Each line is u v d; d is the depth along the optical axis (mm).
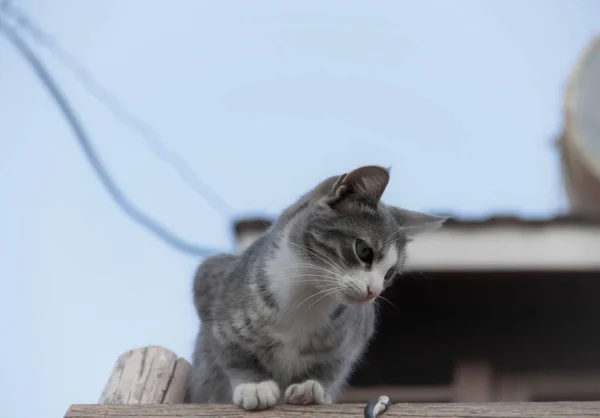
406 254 1960
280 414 1714
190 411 1720
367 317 1962
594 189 2248
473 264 2021
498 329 2092
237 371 1882
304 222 1888
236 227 2037
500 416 1641
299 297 1864
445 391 2088
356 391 2104
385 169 1861
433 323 2102
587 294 2057
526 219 2027
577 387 2066
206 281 1954
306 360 1889
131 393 1872
